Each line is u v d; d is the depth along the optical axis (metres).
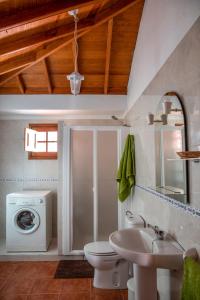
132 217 2.99
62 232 3.74
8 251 3.77
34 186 4.58
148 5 2.70
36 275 3.24
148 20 2.69
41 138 4.67
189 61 1.60
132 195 3.58
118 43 3.40
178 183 1.80
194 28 1.52
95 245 3.06
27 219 3.93
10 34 2.45
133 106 3.51
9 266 3.52
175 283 1.84
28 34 2.63
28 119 4.57
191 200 1.60
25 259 3.71
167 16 2.02
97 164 3.90
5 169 4.56
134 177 3.41
